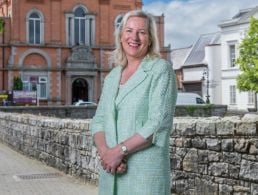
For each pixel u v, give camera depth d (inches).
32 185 455.8
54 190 428.1
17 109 1445.6
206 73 2298.2
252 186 284.2
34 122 653.9
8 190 432.8
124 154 151.4
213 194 311.3
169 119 154.7
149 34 166.2
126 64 170.2
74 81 2336.4
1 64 2228.1
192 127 328.2
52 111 1501.0
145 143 151.6
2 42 2233.0
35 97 1952.5
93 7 2410.2
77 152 487.5
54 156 562.9
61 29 2349.9
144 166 152.6
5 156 694.5
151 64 159.9
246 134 288.8
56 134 554.9
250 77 1408.7
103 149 156.9
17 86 2183.8
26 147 699.4
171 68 160.9
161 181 153.8
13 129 794.8
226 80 2220.7
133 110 156.2
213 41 2517.2
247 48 1418.6
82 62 2320.4
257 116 308.2
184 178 335.6
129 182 153.5
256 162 281.6
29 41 2290.8
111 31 2434.8
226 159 302.4
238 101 2143.2
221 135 305.7
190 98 1626.5
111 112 159.9
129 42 164.7
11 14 2265.0
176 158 341.7
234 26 2164.1
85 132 470.0
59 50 2316.7
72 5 2378.2
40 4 2315.5
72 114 1529.3
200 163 322.7
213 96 2283.5
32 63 2274.9
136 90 157.8
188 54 2598.4
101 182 160.9
